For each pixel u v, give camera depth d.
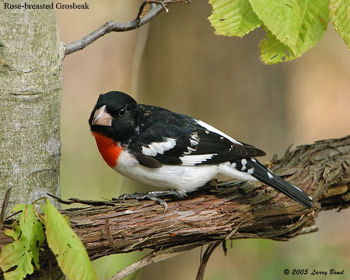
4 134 6.48
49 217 5.56
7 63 6.35
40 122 6.66
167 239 7.02
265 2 5.48
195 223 7.13
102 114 7.77
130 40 18.52
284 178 8.52
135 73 12.32
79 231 6.51
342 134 18.62
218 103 11.59
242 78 11.56
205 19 11.38
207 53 11.46
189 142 7.95
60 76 6.87
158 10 7.20
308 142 18.25
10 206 6.59
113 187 15.42
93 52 18.39
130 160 7.89
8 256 5.76
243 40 11.46
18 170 6.60
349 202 8.83
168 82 11.67
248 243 11.91
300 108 19.03
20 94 6.46
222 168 8.05
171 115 8.29
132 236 6.75
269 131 11.84
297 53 5.94
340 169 8.65
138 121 7.98
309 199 7.64
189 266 12.01
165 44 11.57
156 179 8.03
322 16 5.82
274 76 11.81
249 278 11.92
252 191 7.92
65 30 18.31
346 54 19.66
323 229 15.99
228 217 7.34
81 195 15.03
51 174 6.88
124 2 18.45
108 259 10.16
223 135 8.23
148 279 12.14
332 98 19.56
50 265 6.35
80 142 16.34
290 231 7.65
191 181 8.00
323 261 13.01
